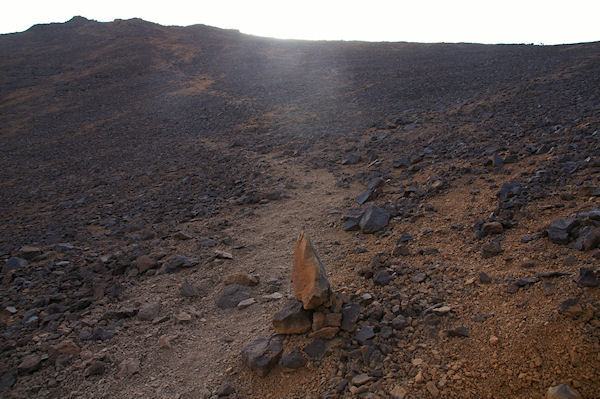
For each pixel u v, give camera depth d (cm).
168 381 367
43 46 4906
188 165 1417
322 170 1090
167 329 449
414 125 1409
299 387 332
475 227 540
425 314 382
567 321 311
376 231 629
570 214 498
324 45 4559
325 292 385
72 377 382
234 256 625
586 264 379
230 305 484
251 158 1355
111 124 2417
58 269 649
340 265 536
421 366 320
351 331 377
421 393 293
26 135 2336
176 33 5347
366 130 1500
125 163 1611
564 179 625
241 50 4369
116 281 581
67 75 3753
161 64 3950
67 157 1848
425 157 996
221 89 2967
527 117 1176
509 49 3041
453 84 2108
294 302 405
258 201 895
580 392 259
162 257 646
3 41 5200
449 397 285
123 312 480
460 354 321
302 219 750
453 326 356
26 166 1759
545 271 390
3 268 664
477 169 798
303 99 2388
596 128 882
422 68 2741
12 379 380
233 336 420
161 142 1900
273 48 4500
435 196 718
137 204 1048
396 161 995
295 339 379
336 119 1808
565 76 1708
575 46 2695
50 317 486
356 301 429
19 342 438
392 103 1941
